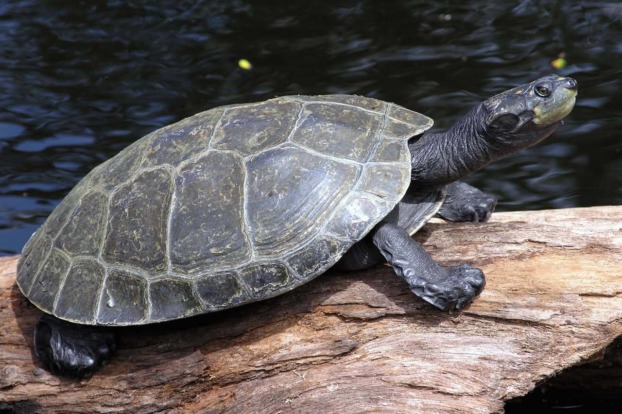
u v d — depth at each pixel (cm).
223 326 523
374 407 487
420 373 492
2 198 847
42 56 1101
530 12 1125
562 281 505
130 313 502
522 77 978
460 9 1148
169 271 502
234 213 505
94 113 976
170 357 520
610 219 546
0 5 1250
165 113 970
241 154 522
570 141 887
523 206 805
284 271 492
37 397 528
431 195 563
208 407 509
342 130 529
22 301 570
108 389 520
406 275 492
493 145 549
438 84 977
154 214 517
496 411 485
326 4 1192
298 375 505
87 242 529
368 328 510
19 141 930
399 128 537
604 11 1109
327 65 1038
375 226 509
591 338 491
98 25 1177
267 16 1173
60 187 865
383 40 1086
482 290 502
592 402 602
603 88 953
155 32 1148
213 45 1107
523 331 496
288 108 548
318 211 499
